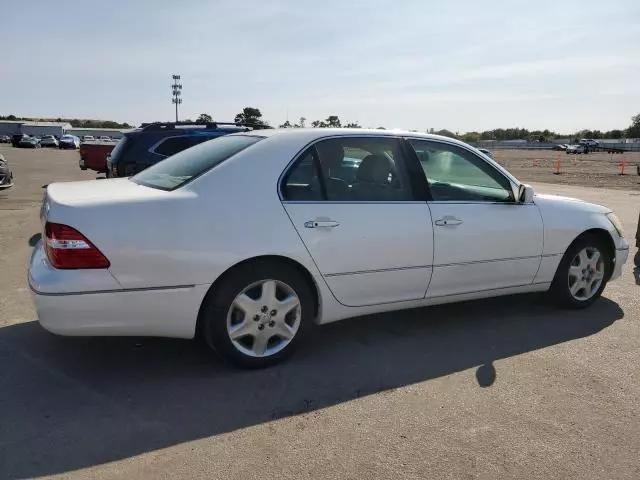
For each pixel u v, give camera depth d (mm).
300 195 3814
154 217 3359
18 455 2752
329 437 2988
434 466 2748
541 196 5074
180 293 3426
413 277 4215
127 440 2912
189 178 3670
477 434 3047
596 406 3385
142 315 3367
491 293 4711
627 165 39281
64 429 2998
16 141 60875
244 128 9836
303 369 3818
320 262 3805
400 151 4301
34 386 3479
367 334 4508
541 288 5000
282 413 3230
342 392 3500
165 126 9633
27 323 4551
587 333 4617
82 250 3205
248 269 3605
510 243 4637
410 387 3588
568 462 2811
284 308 3787
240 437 2971
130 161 8922
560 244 4934
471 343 4355
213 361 3898
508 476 2686
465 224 4391
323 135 4035
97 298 3240
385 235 4020
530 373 3830
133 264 3287
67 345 4117
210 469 2686
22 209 11195
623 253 5371
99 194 3506
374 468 2721
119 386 3510
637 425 3180
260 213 3617
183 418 3146
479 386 3621
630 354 4184
